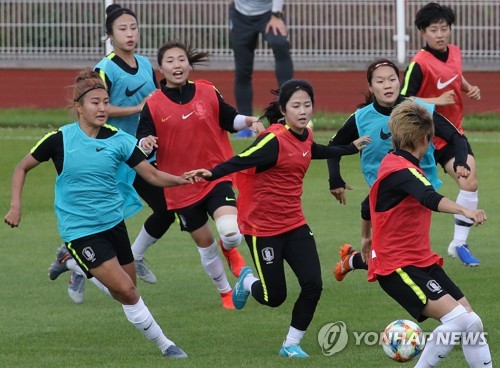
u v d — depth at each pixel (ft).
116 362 67.62
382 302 82.48
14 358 69.10
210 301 85.35
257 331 75.87
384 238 63.05
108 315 81.10
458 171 75.31
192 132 82.33
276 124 71.46
